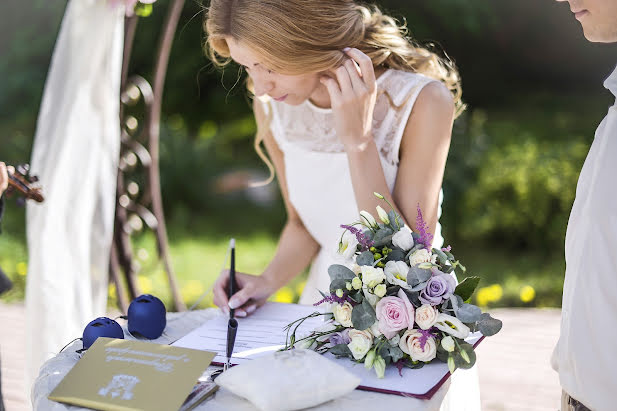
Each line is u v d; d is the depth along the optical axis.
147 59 8.32
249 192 8.09
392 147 2.09
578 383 1.50
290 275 2.31
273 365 1.45
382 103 2.10
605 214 1.43
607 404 1.46
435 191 2.08
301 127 2.27
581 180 1.54
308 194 2.31
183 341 1.78
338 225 2.30
